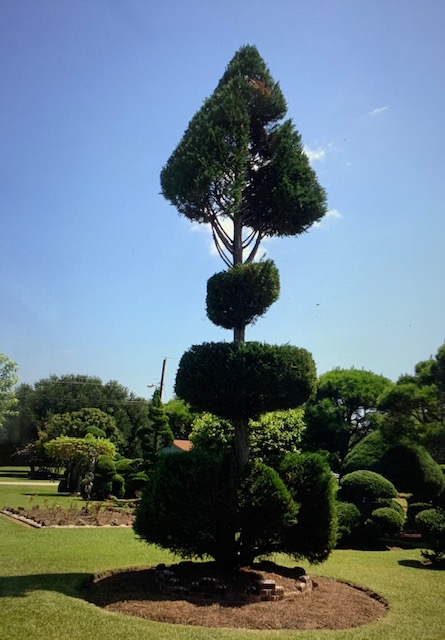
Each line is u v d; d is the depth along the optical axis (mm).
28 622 5648
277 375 7570
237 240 9008
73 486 30000
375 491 15289
